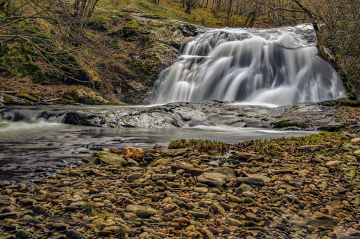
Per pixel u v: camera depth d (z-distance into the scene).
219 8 45.84
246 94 17.80
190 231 3.16
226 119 12.49
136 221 3.35
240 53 20.14
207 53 22.69
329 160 6.10
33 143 8.11
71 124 11.98
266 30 24.86
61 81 18.19
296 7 13.20
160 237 3.00
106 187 4.43
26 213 3.43
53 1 8.58
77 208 3.62
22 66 17.52
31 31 17.58
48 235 2.98
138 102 19.73
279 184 4.70
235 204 3.88
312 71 16.84
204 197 4.15
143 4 36.78
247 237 3.08
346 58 13.70
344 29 12.38
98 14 25.08
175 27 25.34
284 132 10.41
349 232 3.23
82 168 5.48
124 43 22.81
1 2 17.28
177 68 20.52
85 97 17.34
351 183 4.79
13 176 5.01
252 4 12.79
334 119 11.05
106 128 11.25
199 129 11.27
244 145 7.61
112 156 6.10
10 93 15.76
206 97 18.89
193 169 5.16
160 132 10.41
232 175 5.11
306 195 4.27
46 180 4.75
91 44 9.31
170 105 14.18
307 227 3.35
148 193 4.21
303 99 16.27
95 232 3.06
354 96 13.20
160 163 5.87
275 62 18.67
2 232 2.99
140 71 20.48
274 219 3.54
